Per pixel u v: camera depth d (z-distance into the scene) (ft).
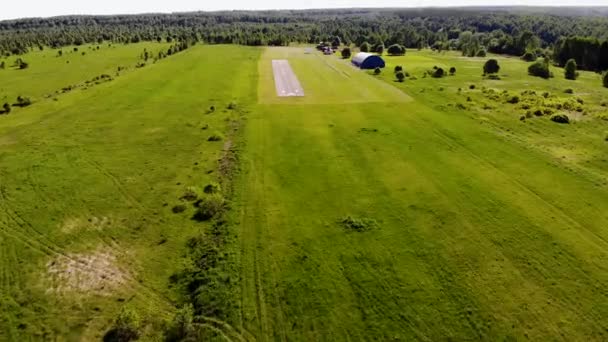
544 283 70.90
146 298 68.64
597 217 90.53
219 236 84.28
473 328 61.87
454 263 75.82
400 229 86.17
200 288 69.87
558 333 61.16
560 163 117.91
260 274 73.20
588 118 162.71
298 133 143.13
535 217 90.33
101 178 109.60
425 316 63.98
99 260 77.46
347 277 72.33
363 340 59.88
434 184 105.29
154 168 116.37
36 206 95.40
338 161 119.44
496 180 107.45
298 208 94.58
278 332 61.57
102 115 165.17
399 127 149.18
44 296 68.44
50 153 126.00
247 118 161.79
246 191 102.17
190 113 168.35
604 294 68.39
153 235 85.40
